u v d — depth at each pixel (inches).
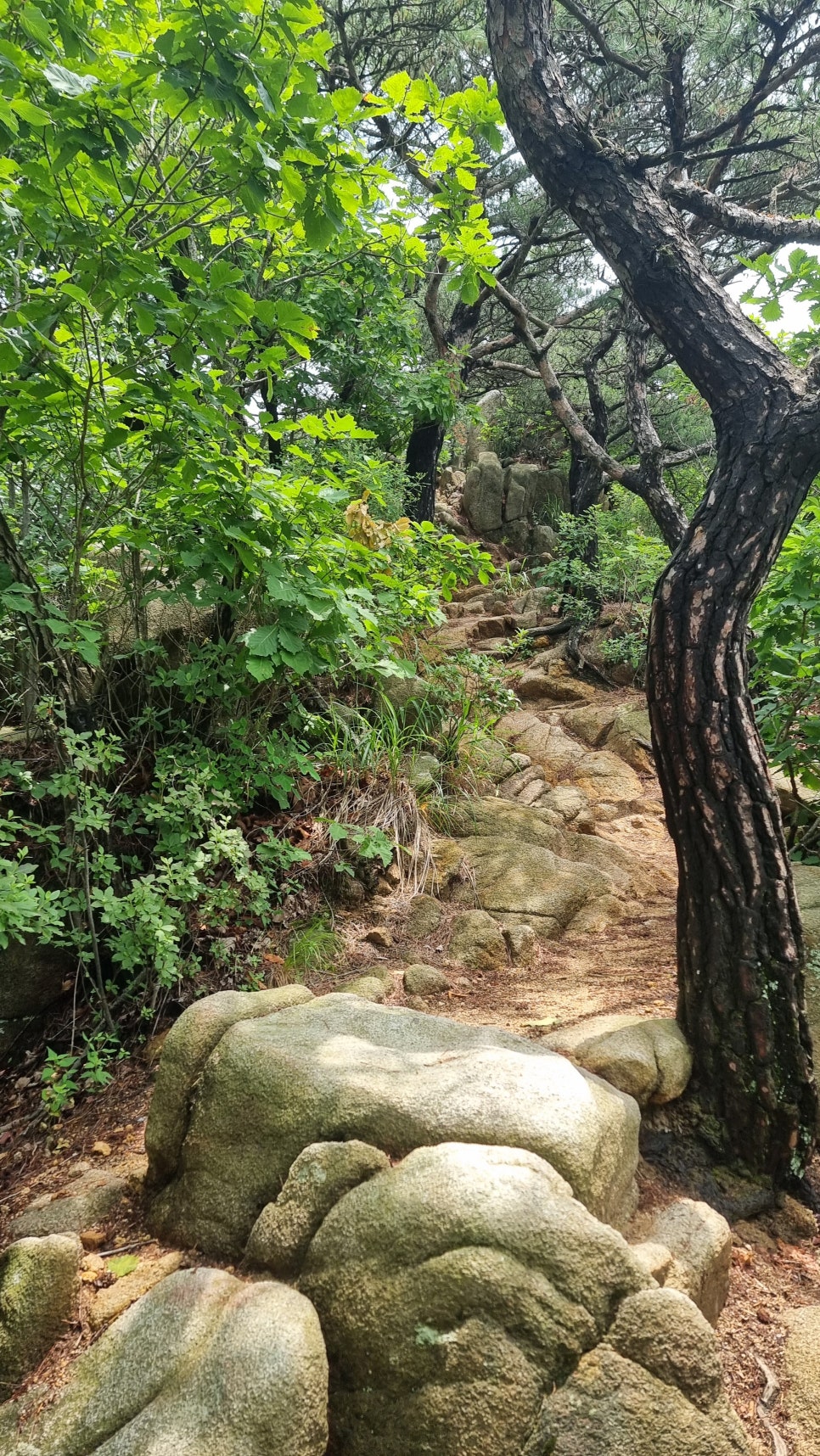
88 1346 72.0
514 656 360.5
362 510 185.0
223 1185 83.0
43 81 102.7
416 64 309.9
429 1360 60.2
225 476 136.6
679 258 109.8
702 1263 81.1
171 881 130.6
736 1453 60.6
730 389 106.0
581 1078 86.9
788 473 102.0
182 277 206.2
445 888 176.2
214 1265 78.7
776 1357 82.7
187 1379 62.4
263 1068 88.4
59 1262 77.1
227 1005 102.7
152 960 141.5
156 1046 136.5
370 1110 80.0
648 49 193.5
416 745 210.5
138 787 165.6
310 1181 74.8
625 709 296.8
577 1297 62.9
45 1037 145.8
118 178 119.8
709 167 264.7
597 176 114.8
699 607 103.7
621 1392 60.3
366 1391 61.7
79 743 146.9
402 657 233.6
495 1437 57.4
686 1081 105.1
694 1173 100.3
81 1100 128.9
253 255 226.4
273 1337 62.0
